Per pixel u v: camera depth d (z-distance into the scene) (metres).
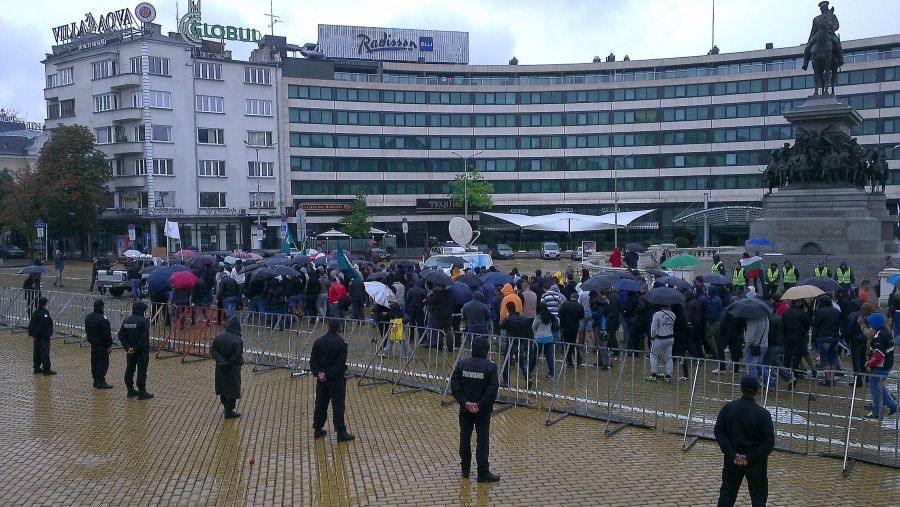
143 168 71.38
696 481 10.35
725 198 88.12
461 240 35.66
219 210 75.69
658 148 90.75
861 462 11.20
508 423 13.38
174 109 73.00
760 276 26.72
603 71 95.25
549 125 93.31
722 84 88.00
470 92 92.94
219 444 12.03
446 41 102.25
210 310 19.81
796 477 10.55
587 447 11.94
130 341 15.15
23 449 11.81
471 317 16.78
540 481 10.31
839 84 82.31
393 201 90.69
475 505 9.42
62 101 75.19
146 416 13.82
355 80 92.94
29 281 25.91
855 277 29.22
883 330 12.91
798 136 33.41
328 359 12.16
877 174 32.62
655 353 15.89
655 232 90.81
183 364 18.89
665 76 90.44
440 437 12.41
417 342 16.30
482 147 93.38
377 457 11.34
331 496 9.73
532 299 18.23
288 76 88.62
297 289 24.83
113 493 9.89
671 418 13.53
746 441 8.25
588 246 68.75
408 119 91.50
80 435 12.59
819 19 32.84
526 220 81.31
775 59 89.69
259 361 18.84
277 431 12.77
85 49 73.50
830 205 31.72
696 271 38.44
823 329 15.43
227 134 76.75
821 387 15.23
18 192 64.56
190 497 9.73
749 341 15.62
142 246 71.75
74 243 74.69
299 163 86.19
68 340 22.44
